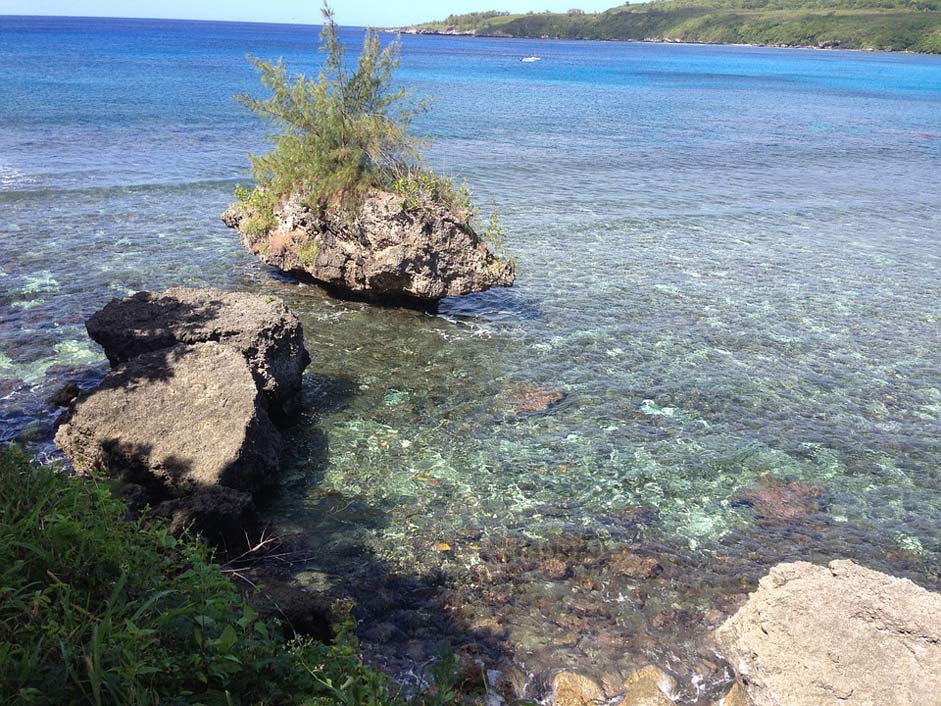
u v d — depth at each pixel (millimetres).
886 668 7461
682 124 60719
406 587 9461
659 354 17125
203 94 61281
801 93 96938
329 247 18750
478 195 32219
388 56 19531
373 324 18109
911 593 8125
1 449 9195
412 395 14727
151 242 23062
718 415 14445
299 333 14195
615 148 46812
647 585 9711
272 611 7859
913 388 15930
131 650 5246
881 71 155625
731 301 20734
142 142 39219
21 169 31359
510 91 84562
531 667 8242
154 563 6840
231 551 9742
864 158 47562
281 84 19531
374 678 6238
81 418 10906
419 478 11961
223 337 13227
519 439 13273
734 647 8336
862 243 27406
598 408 14508
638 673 8164
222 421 11008
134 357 12586
